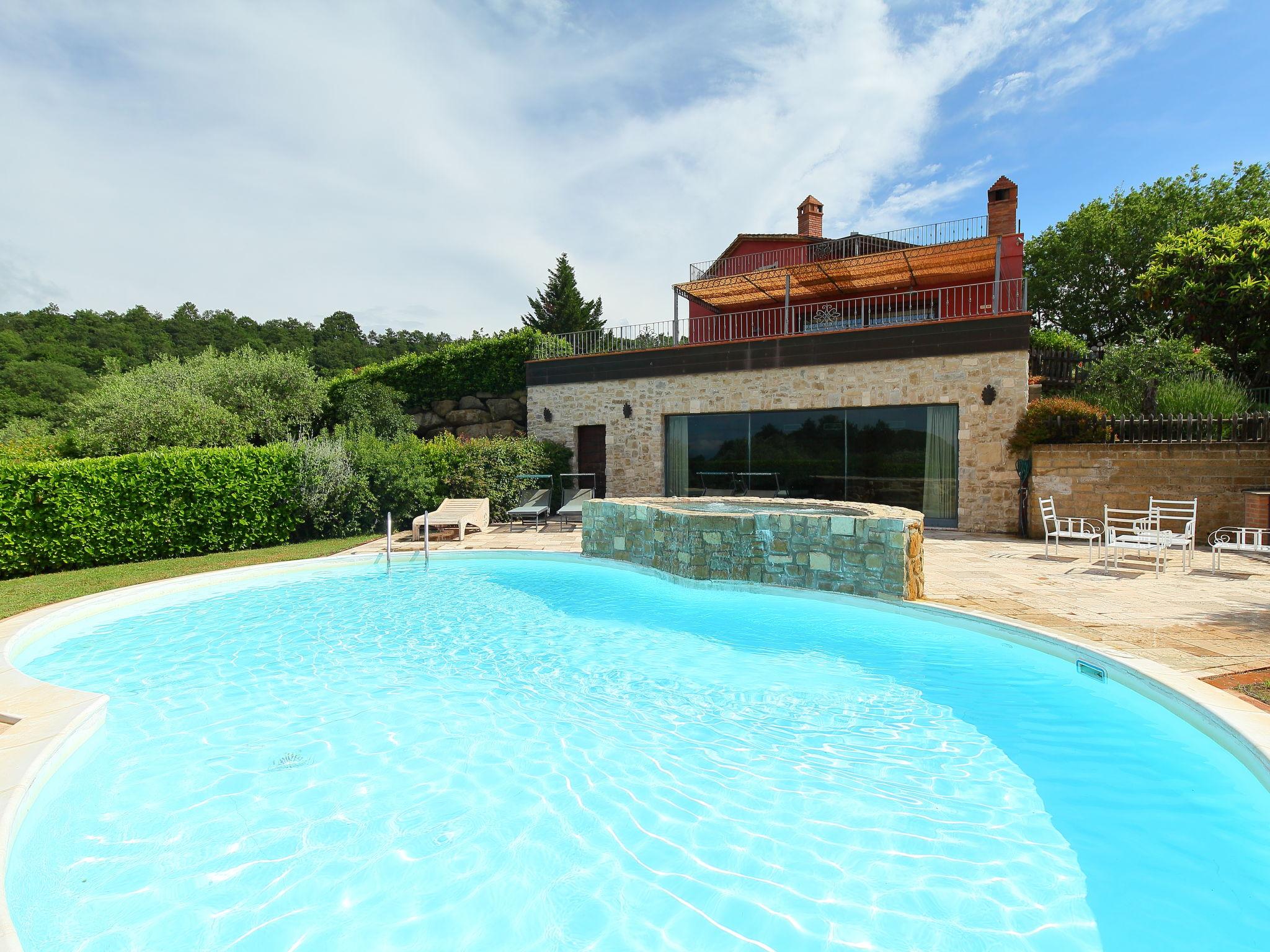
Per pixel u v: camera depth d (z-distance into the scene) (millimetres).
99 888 2477
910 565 6199
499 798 3135
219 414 15797
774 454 13469
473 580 8445
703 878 2498
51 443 15781
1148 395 10727
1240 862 2535
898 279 16156
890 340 12062
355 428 16328
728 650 5387
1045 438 10570
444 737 3840
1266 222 13281
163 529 9773
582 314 45062
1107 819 2850
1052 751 3506
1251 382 14469
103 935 2215
